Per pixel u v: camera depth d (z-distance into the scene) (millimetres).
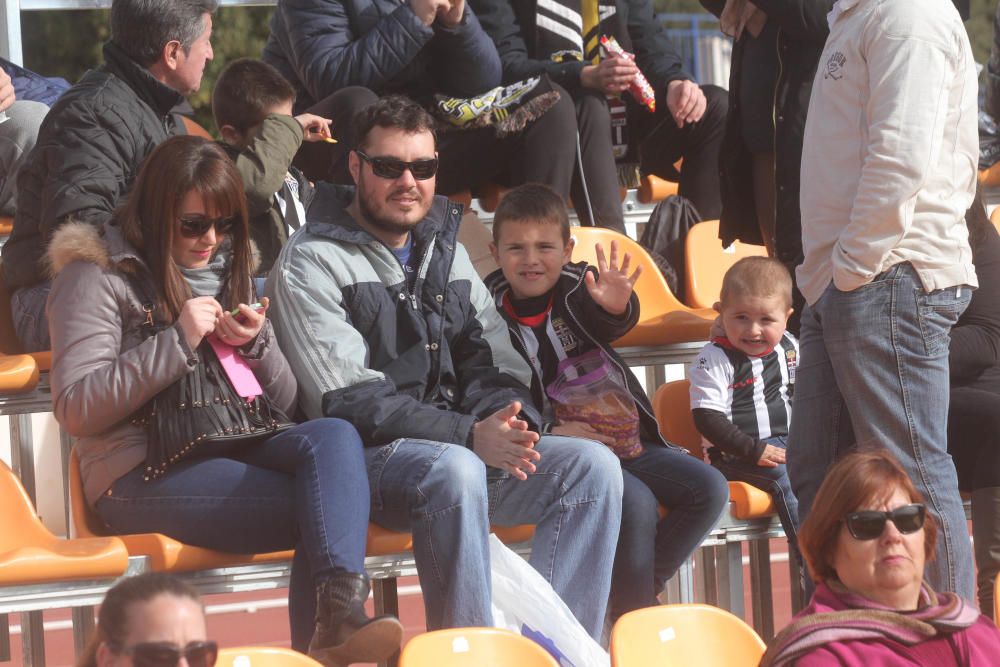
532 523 12633
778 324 14523
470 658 9398
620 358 13914
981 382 14867
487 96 18828
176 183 11672
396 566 12305
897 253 11578
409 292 13070
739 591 14367
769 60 17047
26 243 14828
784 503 14102
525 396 13188
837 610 9469
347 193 13344
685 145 21266
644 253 18688
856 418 11898
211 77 40094
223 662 8742
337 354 12336
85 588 11250
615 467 12391
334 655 10688
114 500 11602
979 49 60031
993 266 14781
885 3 11648
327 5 19281
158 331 11711
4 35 22062
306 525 11000
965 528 11938
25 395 13969
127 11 15211
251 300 12266
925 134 11336
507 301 14133
